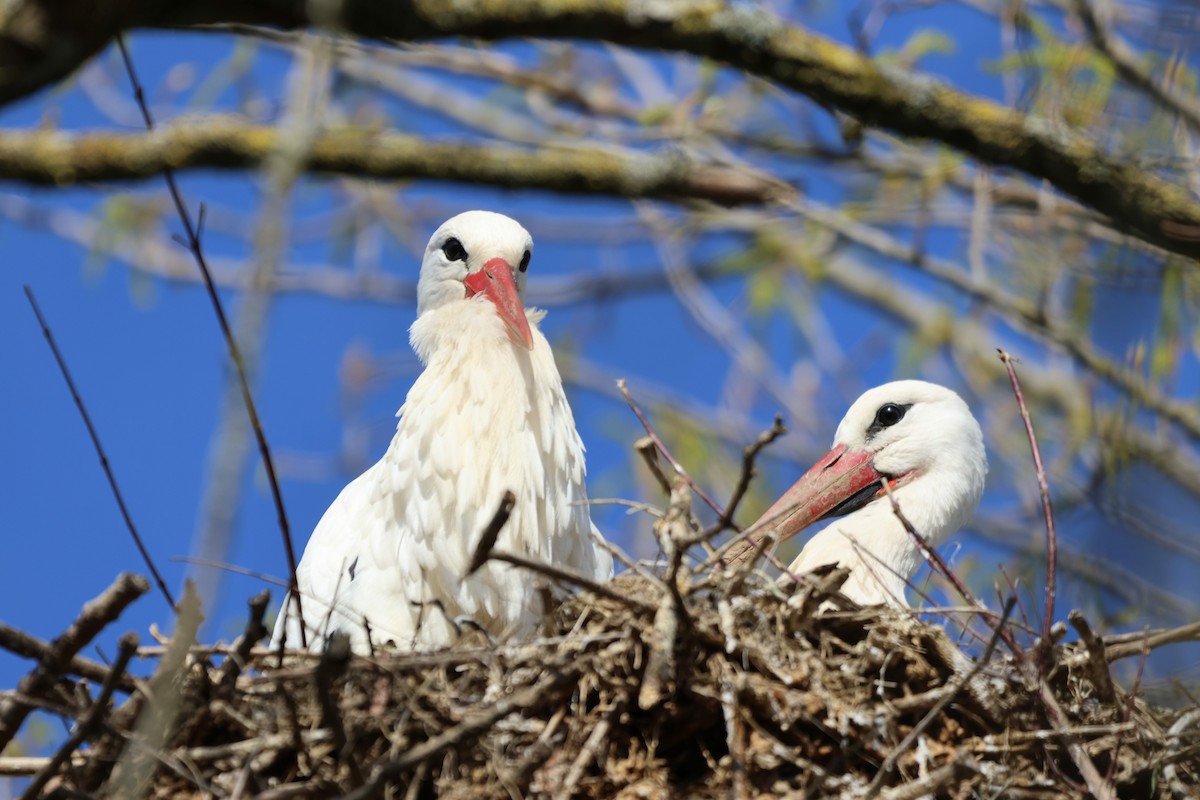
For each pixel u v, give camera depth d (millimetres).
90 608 8594
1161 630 9781
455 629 9938
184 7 8336
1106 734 9359
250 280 6109
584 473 11820
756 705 9031
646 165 12977
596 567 11875
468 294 12203
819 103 10812
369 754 8797
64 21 7926
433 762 8836
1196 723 9453
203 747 8969
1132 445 10359
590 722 8914
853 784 8891
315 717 8930
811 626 9352
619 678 8922
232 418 6020
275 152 7148
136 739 8281
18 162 10602
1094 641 9266
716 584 9266
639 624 8859
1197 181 13125
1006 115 11039
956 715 9305
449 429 11297
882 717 9062
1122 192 11047
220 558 5934
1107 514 10055
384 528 11258
